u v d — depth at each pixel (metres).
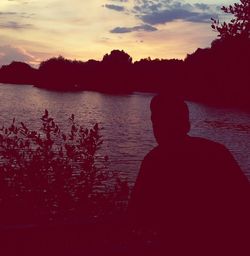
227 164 2.69
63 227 4.31
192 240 2.61
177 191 2.68
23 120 68.81
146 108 130.38
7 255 4.13
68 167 6.63
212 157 2.71
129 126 71.75
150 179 2.79
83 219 4.39
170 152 2.79
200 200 2.63
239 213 2.59
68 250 4.11
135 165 30.64
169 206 2.69
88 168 6.81
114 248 3.96
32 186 6.41
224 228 2.59
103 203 6.29
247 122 89.00
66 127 55.62
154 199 2.76
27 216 5.88
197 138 2.84
